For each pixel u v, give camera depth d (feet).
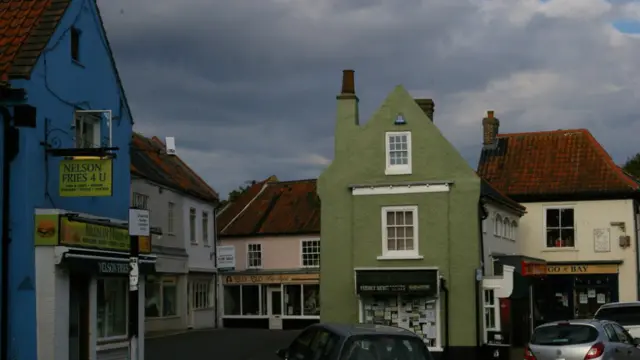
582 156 129.08
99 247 61.57
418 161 93.40
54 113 59.67
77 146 63.00
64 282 57.93
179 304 127.34
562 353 58.18
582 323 59.31
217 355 86.74
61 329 57.16
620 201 122.62
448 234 91.61
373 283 90.94
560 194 124.06
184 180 132.98
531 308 104.58
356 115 97.04
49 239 56.44
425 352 44.83
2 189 55.88
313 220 155.63
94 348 62.80
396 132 94.38
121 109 70.54
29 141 56.54
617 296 120.78
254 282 155.43
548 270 123.65
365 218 93.86
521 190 126.11
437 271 90.38
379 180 93.97
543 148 132.46
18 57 57.62
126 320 68.74
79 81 63.36
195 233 134.92
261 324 154.71
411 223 92.99
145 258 69.92
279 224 157.58
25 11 61.67
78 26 63.57
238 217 163.02
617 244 122.01
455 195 92.07
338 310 93.50
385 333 44.91
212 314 143.43
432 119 106.93
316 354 45.50
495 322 91.09
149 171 117.39
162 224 119.14
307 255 153.58
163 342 102.01
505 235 109.19
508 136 136.15
